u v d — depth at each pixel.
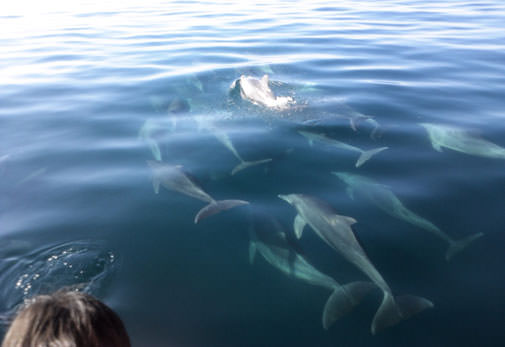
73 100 14.25
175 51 20.56
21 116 12.91
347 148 10.72
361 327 5.60
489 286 6.21
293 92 15.08
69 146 11.04
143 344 5.24
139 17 29.66
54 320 2.07
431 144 10.83
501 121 12.09
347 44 21.39
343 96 14.38
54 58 19.14
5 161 10.12
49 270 6.52
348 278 6.53
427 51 19.72
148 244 7.29
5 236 7.36
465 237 7.29
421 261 6.80
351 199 8.55
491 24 25.48
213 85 16.20
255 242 7.33
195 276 6.53
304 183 9.27
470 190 8.72
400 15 29.27
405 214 7.90
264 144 11.18
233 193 8.98
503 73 16.42
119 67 18.00
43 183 9.21
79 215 8.09
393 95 14.36
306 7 33.44
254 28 25.55
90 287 6.20
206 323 5.63
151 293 6.14
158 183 9.23
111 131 12.02
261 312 5.86
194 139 11.59
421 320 5.65
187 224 7.91
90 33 24.31
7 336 2.05
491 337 5.35
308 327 5.61
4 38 22.81
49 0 38.44
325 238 7.43
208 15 30.23
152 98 14.52
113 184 9.24
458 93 14.47
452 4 34.69
